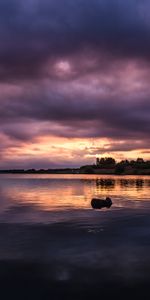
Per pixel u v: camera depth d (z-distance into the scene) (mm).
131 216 30734
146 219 28984
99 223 27016
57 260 16719
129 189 72625
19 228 24812
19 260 16734
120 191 66000
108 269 15438
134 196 53156
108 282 13883
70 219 29094
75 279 14250
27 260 16719
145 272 15102
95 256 17438
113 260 16781
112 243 20188
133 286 13523
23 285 13602
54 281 13992
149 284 13711
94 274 14797
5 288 13328
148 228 24953
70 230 24094
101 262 16438
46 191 66938
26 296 12602
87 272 15062
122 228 24906
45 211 34438
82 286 13500
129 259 16984
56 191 66688
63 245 19641
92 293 12836
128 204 41062
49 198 50406
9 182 117562
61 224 26531
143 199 47656
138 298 12430
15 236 22000
